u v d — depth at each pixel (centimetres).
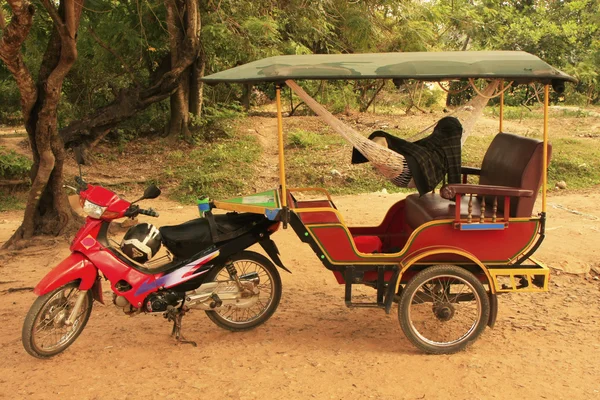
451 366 429
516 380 405
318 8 1572
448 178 491
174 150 1459
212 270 478
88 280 448
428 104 2083
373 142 469
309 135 1532
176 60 1389
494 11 2177
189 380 406
